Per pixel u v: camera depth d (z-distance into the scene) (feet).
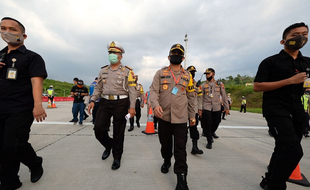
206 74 12.96
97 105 19.17
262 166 8.66
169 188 6.35
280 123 5.57
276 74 6.00
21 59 5.72
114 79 8.43
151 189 6.26
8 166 5.74
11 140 5.35
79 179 6.88
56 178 6.93
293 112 5.78
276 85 5.63
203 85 12.71
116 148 8.18
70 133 14.74
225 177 7.34
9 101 5.54
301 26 5.82
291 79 5.34
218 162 9.09
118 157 8.14
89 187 6.30
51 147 10.89
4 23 5.68
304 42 5.65
